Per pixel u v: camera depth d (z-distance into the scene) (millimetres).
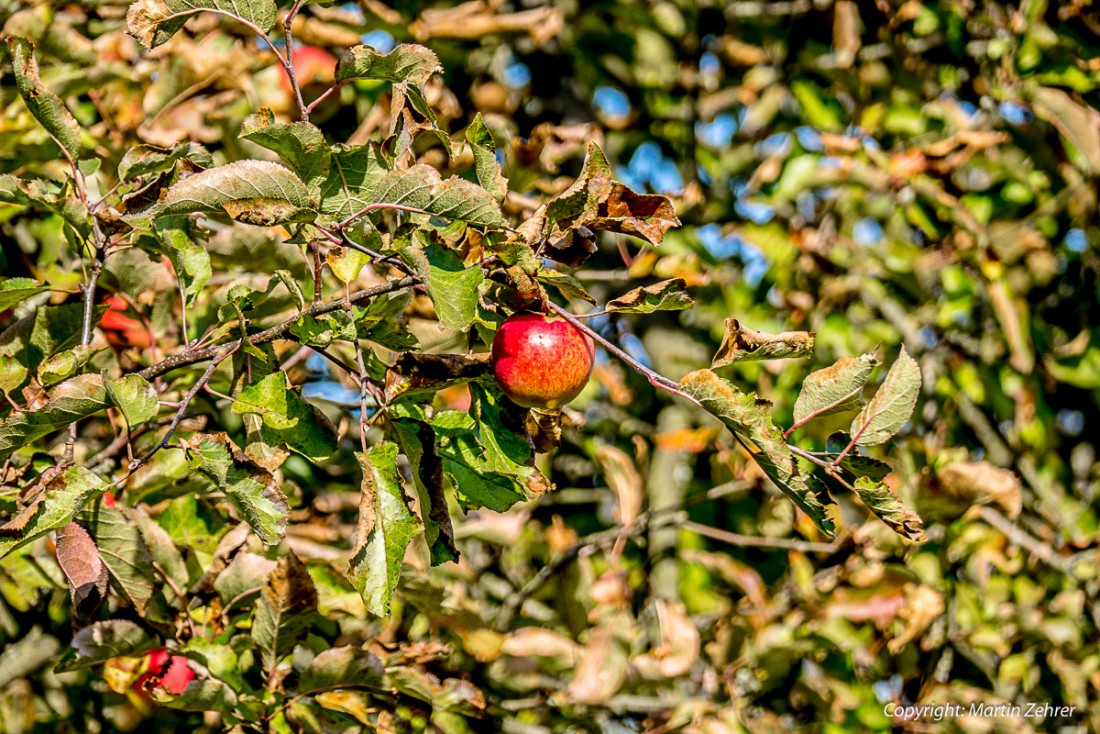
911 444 2479
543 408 1671
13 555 1910
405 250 1600
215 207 1604
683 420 2746
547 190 2086
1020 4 2727
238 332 1703
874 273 2709
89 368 1899
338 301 1651
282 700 1822
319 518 2031
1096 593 2707
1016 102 2627
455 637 2176
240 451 1624
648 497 2754
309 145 1627
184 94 2068
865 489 1643
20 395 1808
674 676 2197
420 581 1903
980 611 2641
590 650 2164
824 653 2473
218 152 2090
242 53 2076
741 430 1624
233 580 1854
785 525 2453
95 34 2170
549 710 2387
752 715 2475
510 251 1624
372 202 1619
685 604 2711
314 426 1679
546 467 2488
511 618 2312
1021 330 2561
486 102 2510
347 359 1931
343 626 2012
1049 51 2635
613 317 2689
